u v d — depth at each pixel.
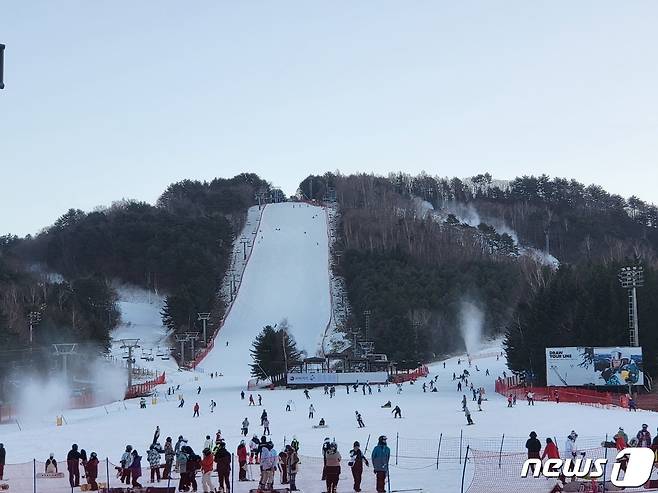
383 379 151.38
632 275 107.56
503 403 98.75
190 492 42.44
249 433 77.25
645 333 117.62
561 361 106.38
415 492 38.81
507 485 39.81
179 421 92.69
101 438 75.62
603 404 93.38
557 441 57.91
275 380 156.88
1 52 27.89
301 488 41.91
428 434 66.50
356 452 40.38
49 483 46.56
